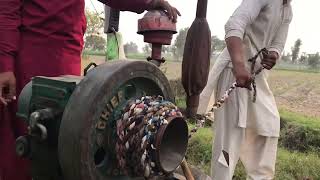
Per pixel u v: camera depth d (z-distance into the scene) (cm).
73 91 171
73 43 277
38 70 266
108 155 176
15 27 257
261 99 400
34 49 265
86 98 164
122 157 169
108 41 346
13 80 256
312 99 2436
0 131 263
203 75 272
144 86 186
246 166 426
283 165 690
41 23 265
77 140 161
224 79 406
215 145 408
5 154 263
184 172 214
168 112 165
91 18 998
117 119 171
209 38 275
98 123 169
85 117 161
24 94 193
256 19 387
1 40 253
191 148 733
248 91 396
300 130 1120
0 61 253
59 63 269
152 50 278
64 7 267
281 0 387
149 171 162
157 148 157
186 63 271
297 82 3222
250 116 405
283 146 1119
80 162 162
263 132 402
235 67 358
